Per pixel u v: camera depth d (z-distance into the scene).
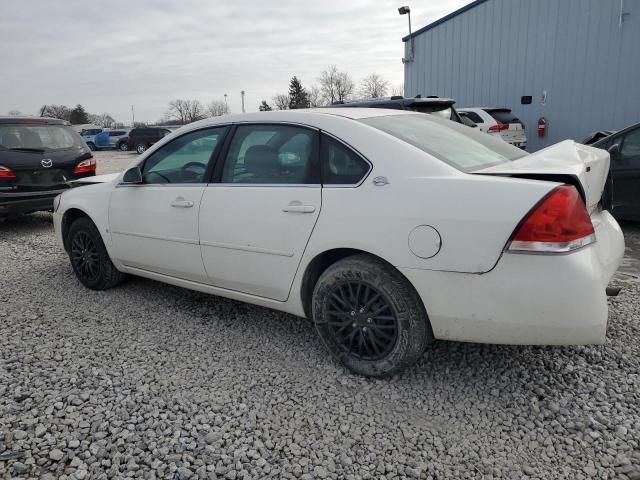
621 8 11.11
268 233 3.13
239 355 3.25
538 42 12.61
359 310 2.88
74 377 2.99
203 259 3.55
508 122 11.91
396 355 2.77
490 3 13.44
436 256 2.53
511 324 2.43
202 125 3.67
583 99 12.06
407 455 2.29
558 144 3.11
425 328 2.72
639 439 2.33
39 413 2.64
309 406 2.67
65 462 2.29
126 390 2.85
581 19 11.77
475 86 14.21
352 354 2.96
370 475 2.16
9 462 2.28
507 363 3.04
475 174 2.59
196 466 2.24
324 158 2.98
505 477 2.13
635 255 5.25
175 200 3.65
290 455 2.30
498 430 2.44
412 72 16.02
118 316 3.93
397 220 2.63
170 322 3.80
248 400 2.74
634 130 6.05
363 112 3.30
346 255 2.98
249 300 3.45
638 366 2.94
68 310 4.08
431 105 8.05
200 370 3.07
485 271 2.42
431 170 2.64
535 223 2.32
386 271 2.71
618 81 11.46
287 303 3.22
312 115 3.13
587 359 3.04
